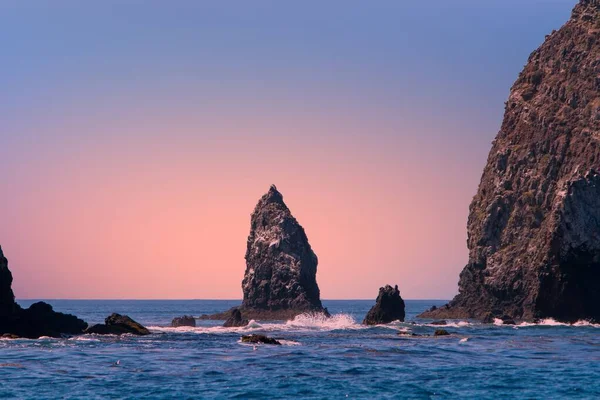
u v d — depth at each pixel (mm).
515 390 58031
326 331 121750
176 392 55688
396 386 59344
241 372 65688
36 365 68188
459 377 64062
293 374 64750
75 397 53250
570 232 146875
